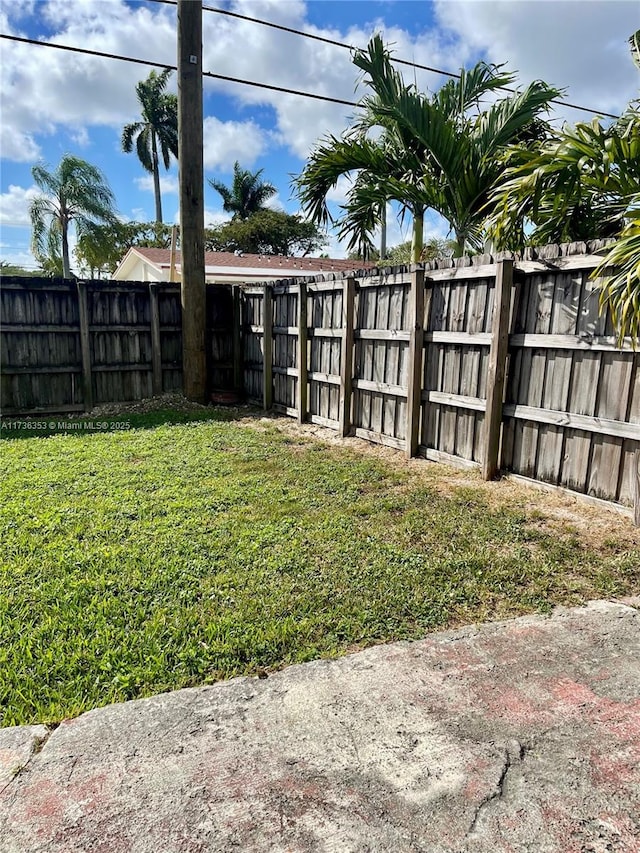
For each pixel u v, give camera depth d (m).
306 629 2.25
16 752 1.61
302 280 6.55
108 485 4.12
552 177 3.90
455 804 1.44
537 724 1.74
